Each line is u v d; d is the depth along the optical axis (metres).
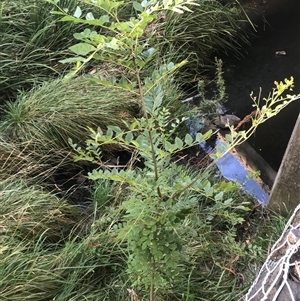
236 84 3.40
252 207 2.43
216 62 3.31
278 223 2.29
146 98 1.35
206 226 2.01
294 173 2.17
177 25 3.44
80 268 2.06
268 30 3.85
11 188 2.36
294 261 1.28
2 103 2.99
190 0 0.94
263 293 1.29
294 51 3.65
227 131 2.95
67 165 2.74
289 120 2.99
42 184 2.56
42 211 2.28
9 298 1.92
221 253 2.20
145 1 1.03
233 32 3.74
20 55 3.11
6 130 2.73
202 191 1.53
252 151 2.78
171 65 1.25
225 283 2.07
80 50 0.91
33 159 2.64
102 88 2.86
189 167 2.63
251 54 3.65
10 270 2.00
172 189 1.45
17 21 3.19
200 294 2.03
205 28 3.52
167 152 1.38
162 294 1.96
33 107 2.78
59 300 1.98
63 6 3.23
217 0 3.85
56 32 3.21
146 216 1.47
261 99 3.26
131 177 1.43
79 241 2.29
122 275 2.06
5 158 2.56
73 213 2.41
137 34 0.99
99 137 1.29
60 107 2.75
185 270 2.06
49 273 2.02
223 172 2.65
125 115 2.81
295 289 1.23
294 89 3.30
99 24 0.96
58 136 2.73
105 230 2.23
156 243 1.52
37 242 2.12
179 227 1.75
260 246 2.22
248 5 4.06
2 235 2.12
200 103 3.04
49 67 3.02
